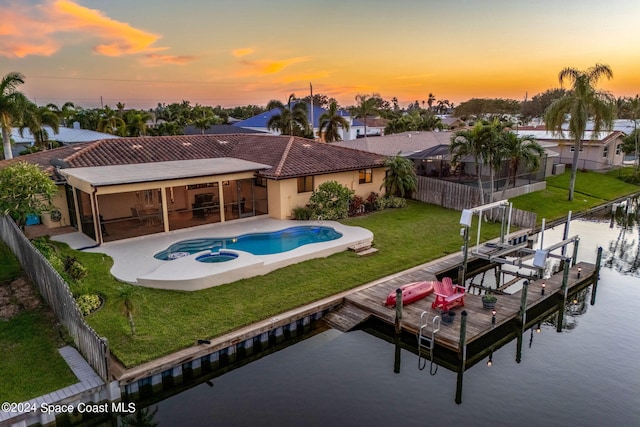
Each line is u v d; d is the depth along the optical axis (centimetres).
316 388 1098
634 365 1248
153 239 1969
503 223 2050
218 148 2916
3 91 3169
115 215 2270
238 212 2398
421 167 3372
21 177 1653
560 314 1595
